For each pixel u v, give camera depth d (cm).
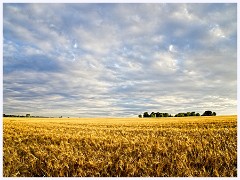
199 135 1148
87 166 663
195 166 667
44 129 1548
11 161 711
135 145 888
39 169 661
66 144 903
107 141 971
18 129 1516
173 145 862
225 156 696
